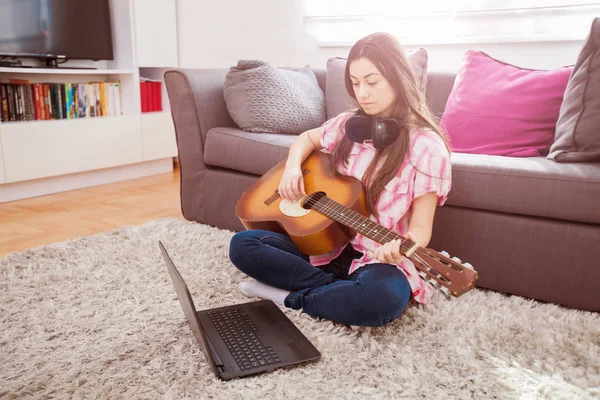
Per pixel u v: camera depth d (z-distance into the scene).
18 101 2.89
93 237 2.05
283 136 2.08
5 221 2.40
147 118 3.43
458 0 2.69
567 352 1.21
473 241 1.59
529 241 1.50
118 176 3.37
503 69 2.02
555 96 1.86
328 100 2.41
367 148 1.39
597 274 1.42
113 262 1.78
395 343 1.24
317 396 1.04
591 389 1.06
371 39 1.23
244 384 1.07
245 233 1.47
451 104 2.04
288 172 1.47
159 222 2.27
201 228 2.18
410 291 1.29
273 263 1.42
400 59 1.24
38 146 2.85
